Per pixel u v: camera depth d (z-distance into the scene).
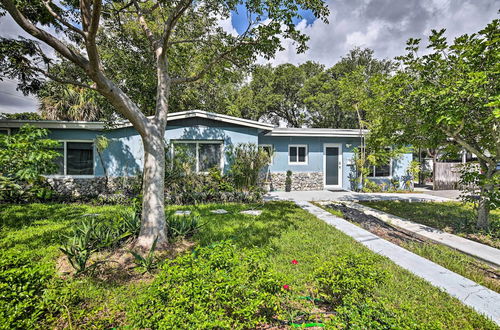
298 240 4.25
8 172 6.78
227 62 6.32
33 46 4.26
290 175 11.23
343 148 11.70
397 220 6.04
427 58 4.80
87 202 7.96
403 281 2.91
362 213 6.92
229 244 2.79
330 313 2.23
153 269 3.20
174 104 12.51
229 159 9.16
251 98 23.23
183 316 1.65
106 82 3.48
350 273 2.23
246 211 6.64
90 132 9.07
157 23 8.39
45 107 12.49
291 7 4.46
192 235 4.55
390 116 5.57
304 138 11.47
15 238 4.30
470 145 5.40
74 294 2.40
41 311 1.96
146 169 4.11
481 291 2.79
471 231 5.08
